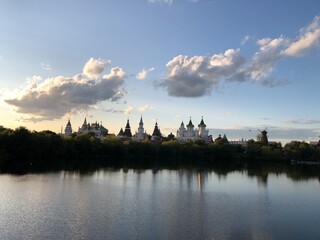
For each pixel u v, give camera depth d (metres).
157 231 62.78
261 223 70.94
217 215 76.44
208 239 59.44
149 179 138.38
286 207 87.94
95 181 122.75
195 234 61.88
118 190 105.12
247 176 167.38
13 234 58.34
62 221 66.62
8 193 90.62
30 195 89.31
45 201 83.19
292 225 70.12
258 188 123.19
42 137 199.00
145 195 98.50
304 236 62.81
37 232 59.69
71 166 173.25
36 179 118.69
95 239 57.34
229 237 61.03
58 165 174.50
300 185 134.75
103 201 86.62
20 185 103.94
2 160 171.50
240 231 64.88
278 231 65.62
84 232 60.66
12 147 180.62
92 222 66.81
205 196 101.12
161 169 188.75
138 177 143.88
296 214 80.06
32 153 189.50
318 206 89.94
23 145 183.25
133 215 73.44
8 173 131.12
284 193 112.00
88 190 101.88
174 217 73.19
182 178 147.50
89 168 169.50
